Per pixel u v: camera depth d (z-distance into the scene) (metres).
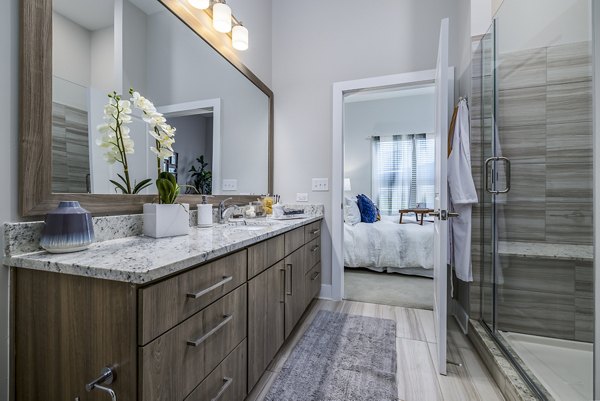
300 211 2.21
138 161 1.28
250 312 1.18
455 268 1.90
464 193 1.79
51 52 0.92
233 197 2.08
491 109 1.81
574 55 1.52
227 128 2.02
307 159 2.62
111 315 0.68
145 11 1.33
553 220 1.57
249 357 1.17
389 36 2.38
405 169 5.11
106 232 1.09
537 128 1.63
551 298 1.54
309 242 2.12
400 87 2.42
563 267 1.51
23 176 0.84
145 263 0.71
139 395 0.65
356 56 2.47
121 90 1.20
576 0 1.47
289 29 2.69
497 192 1.73
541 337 1.56
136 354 0.65
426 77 2.28
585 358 1.29
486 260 1.82
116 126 1.17
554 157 1.56
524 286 1.63
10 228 0.79
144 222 1.21
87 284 0.70
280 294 1.52
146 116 1.27
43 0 0.90
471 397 1.26
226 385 0.99
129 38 1.24
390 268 3.23
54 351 0.75
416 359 1.56
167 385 0.72
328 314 2.17
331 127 2.55
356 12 2.48
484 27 1.86
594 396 1.13
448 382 1.37
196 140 1.71
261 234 1.26
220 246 0.96
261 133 2.49
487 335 1.65
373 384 1.34
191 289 0.82
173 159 1.53
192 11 1.68
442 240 1.47
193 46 1.67
